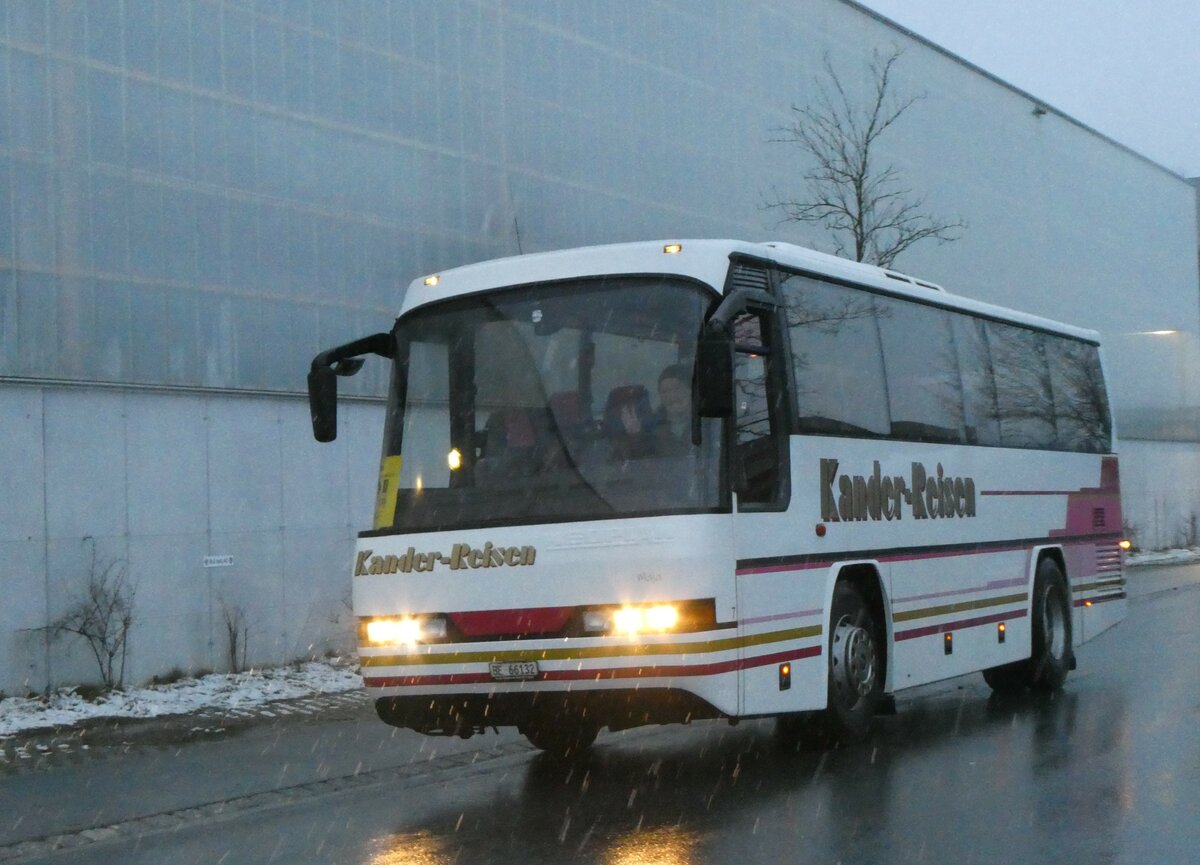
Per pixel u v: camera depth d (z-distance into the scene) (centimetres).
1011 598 1399
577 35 2339
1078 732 1155
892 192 3178
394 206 1991
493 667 934
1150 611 2420
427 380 1020
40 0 1598
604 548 914
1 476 1522
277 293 1823
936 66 3450
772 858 739
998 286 3716
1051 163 4100
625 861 745
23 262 1561
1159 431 4906
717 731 1263
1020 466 1453
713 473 925
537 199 2227
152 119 1698
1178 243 5203
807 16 2947
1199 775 933
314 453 1858
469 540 953
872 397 1174
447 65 2091
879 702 1156
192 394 1712
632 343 960
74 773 1139
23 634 1523
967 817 831
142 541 1645
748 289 973
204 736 1316
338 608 1869
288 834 894
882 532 1154
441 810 944
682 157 2545
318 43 1908
